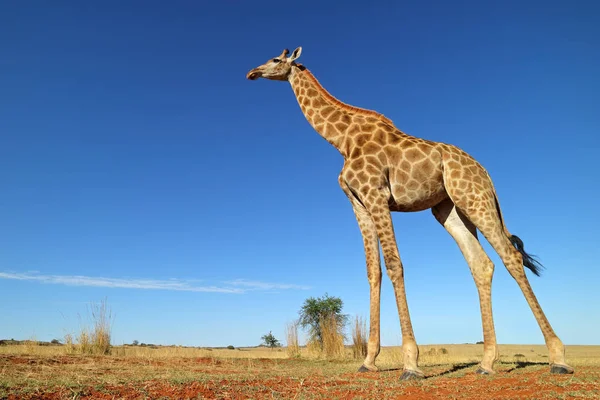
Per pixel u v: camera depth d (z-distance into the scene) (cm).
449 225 829
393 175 781
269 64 973
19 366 836
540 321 686
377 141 799
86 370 830
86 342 1330
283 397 562
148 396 548
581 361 980
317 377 754
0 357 959
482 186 750
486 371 718
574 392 519
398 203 803
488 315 758
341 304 2677
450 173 759
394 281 719
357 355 1577
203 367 1028
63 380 620
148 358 1188
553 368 664
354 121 855
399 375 741
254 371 933
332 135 871
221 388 611
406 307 706
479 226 739
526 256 746
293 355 1619
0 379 611
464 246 807
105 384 610
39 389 556
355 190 789
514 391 551
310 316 2634
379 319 852
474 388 588
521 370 748
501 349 3994
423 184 779
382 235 748
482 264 784
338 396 570
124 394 555
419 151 771
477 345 4688
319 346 1661
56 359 1007
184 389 598
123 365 982
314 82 941
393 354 1455
